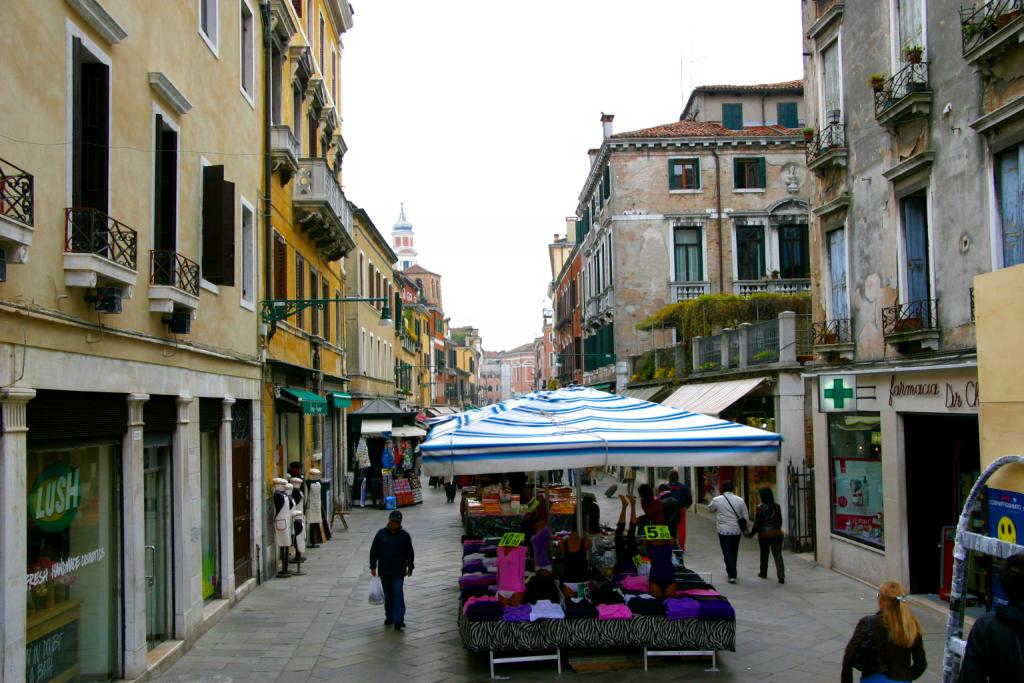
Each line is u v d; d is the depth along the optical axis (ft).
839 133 45.96
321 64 74.54
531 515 42.27
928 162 36.52
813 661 29.48
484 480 86.99
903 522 39.11
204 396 36.29
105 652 26.40
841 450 46.32
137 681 27.17
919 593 38.86
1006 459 19.65
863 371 41.91
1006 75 31.01
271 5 52.08
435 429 37.58
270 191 49.73
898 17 39.65
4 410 19.77
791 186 107.86
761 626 34.37
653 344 101.76
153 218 30.19
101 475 26.32
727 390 62.34
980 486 20.26
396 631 35.24
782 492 55.52
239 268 43.16
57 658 23.22
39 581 22.25
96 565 25.89
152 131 30.25
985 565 34.55
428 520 76.64
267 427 49.42
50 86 22.22
